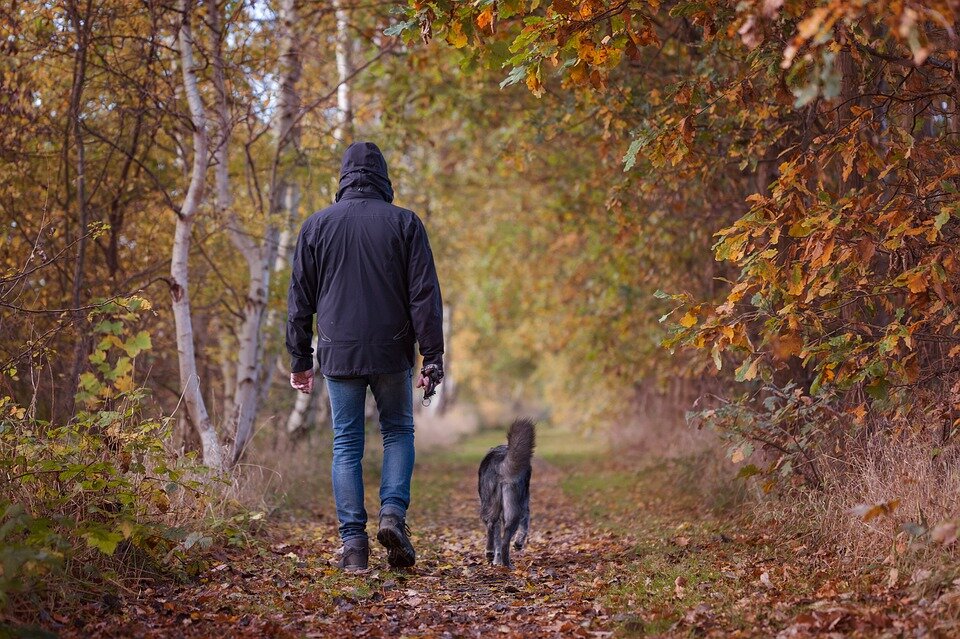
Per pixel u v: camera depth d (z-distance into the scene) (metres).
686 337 5.18
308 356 5.25
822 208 4.78
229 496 6.35
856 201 4.67
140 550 4.72
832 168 7.43
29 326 6.56
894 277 5.31
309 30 10.34
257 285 8.98
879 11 3.60
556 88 10.08
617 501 9.65
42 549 3.72
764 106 6.57
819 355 5.23
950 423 5.05
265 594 4.54
